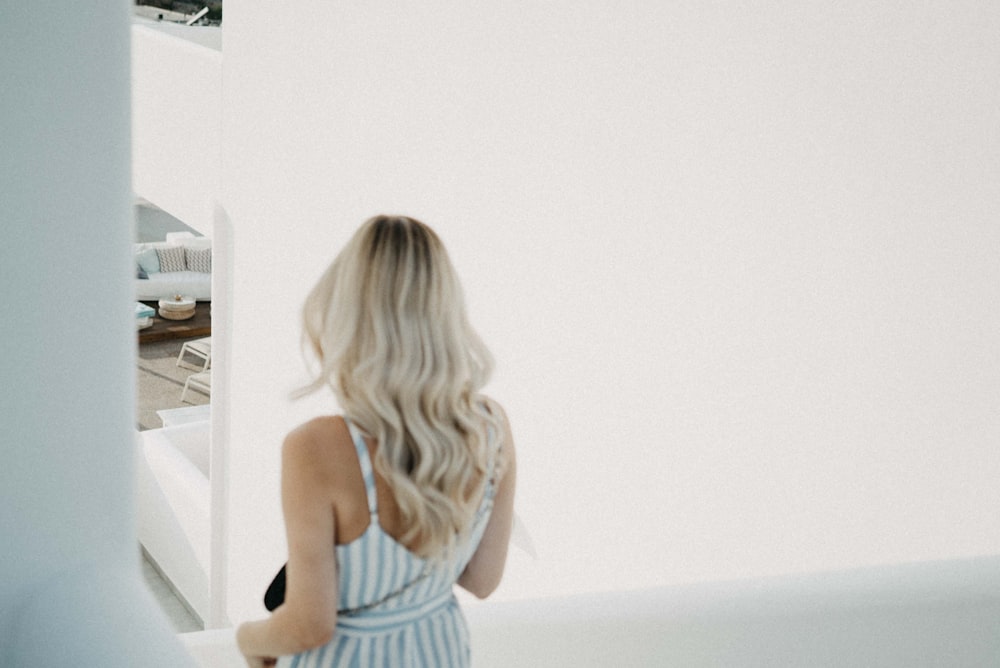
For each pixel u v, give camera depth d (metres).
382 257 1.23
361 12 4.36
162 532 7.95
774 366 2.85
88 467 1.33
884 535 2.61
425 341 1.24
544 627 1.93
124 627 1.25
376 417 1.22
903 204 2.45
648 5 3.04
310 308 1.30
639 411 3.31
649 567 3.37
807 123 2.65
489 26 3.63
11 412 1.25
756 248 2.84
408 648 1.29
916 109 2.38
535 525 3.88
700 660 1.75
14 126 1.18
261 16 5.24
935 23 2.31
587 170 3.34
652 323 3.21
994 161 2.23
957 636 1.70
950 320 2.37
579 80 3.31
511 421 3.91
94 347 1.31
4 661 1.28
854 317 2.61
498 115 3.67
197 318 13.51
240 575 6.67
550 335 3.63
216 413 6.59
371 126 4.42
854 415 2.65
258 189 5.61
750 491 2.97
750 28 2.76
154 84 6.70
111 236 1.30
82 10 1.22
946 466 2.44
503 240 3.75
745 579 1.87
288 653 1.26
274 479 5.95
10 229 1.20
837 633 1.69
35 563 1.31
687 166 3.01
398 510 1.24
